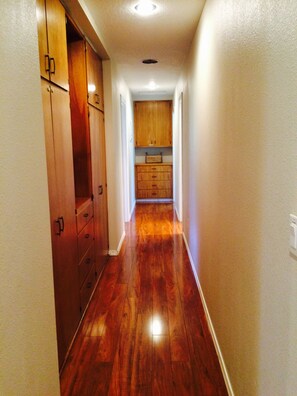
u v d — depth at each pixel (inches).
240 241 55.8
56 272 71.9
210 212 87.7
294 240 33.5
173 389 68.9
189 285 121.0
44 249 47.7
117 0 87.5
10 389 36.4
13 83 37.8
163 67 168.4
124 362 77.7
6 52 36.0
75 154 111.0
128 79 202.1
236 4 55.4
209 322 91.3
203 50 94.6
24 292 40.4
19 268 38.9
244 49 51.0
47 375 48.7
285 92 35.1
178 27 108.7
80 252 95.0
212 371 74.2
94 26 101.7
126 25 106.6
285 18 34.6
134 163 295.1
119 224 168.9
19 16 39.8
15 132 38.2
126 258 151.3
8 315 35.9
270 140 40.3
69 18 87.8
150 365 76.5
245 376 54.4
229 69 61.6
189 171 145.4
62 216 76.4
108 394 67.9
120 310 102.9
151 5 91.1
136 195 303.1
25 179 41.0
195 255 126.0
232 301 62.9
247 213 51.2
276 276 39.2
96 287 120.1
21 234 39.6
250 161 48.9
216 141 76.5
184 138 168.6
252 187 48.2
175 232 195.2
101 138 134.3
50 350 50.1
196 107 114.2
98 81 128.6
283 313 37.3
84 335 89.1
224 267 70.1
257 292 46.8
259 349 46.5
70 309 83.3
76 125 109.2
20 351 39.2
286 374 36.8
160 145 288.0
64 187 78.2
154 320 96.4
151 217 236.7
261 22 42.6
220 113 71.0
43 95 64.5
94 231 118.2
